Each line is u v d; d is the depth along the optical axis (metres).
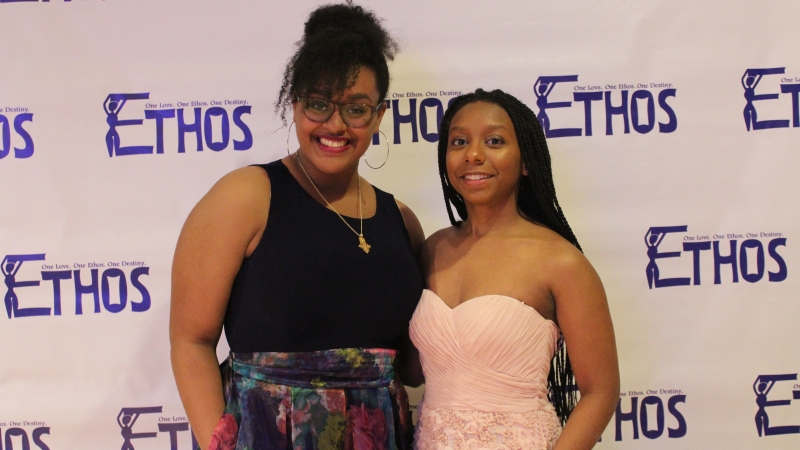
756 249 1.75
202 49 1.69
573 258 1.21
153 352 1.74
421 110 1.72
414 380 1.47
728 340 1.77
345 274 1.19
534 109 1.72
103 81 1.69
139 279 1.72
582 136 1.73
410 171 1.74
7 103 1.68
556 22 1.71
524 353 1.18
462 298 1.24
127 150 1.70
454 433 1.18
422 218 1.75
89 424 1.74
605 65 1.72
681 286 1.76
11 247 1.70
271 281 1.15
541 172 1.29
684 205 1.75
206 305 1.15
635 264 1.76
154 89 1.70
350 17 1.26
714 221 1.75
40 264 1.71
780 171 1.74
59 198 1.70
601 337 1.21
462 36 1.71
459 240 1.35
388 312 1.23
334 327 1.18
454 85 1.72
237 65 1.70
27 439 1.73
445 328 1.21
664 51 1.71
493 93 1.31
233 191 1.16
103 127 1.70
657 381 1.78
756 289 1.76
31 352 1.72
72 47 1.68
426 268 1.37
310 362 1.16
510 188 1.28
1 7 1.66
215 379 1.17
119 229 1.72
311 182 1.25
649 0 1.70
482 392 1.18
